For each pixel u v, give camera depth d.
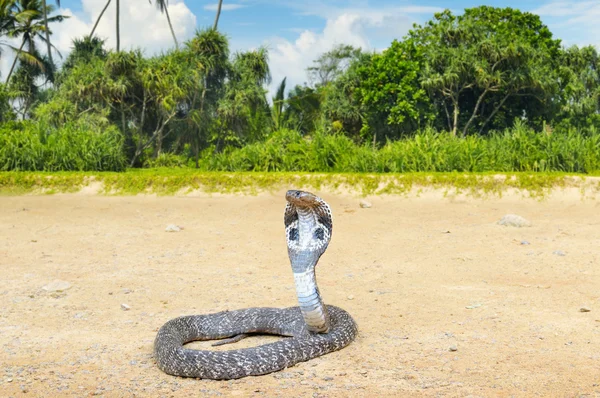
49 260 9.41
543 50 38.94
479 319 6.16
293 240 5.25
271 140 21.59
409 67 34.50
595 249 9.68
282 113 45.03
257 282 7.98
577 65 41.03
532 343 5.37
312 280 5.11
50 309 6.78
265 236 11.49
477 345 5.34
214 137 36.69
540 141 18.44
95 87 32.34
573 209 14.37
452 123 40.06
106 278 8.24
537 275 8.12
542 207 14.70
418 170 18.16
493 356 5.04
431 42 37.06
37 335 5.85
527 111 39.81
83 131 21.56
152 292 7.49
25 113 48.75
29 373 4.85
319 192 16.38
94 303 7.02
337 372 4.78
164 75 31.94
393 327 5.95
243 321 6.02
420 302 6.90
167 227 12.09
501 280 7.92
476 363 4.88
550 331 5.71
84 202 15.82
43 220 13.33
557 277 7.99
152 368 4.99
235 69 36.75
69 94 33.28
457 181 15.93
